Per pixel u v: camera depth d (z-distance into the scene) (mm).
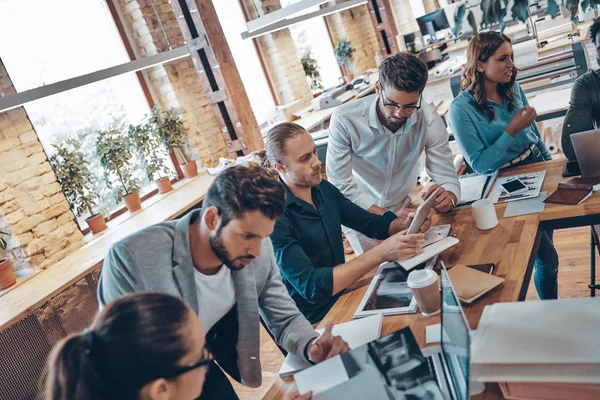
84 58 5574
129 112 5953
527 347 1083
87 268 3850
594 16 1831
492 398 1100
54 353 881
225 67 5730
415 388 1121
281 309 1732
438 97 6281
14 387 3223
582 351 1017
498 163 2633
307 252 2061
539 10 1855
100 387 859
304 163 1968
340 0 10195
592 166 2088
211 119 6676
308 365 1546
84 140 5379
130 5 5988
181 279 1443
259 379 1767
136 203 5184
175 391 917
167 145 5895
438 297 1567
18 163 4336
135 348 867
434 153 2520
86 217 5039
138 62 3791
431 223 2293
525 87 4957
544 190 2213
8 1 4895
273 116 7324
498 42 2387
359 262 1905
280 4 8516
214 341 1727
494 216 2045
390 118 2289
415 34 7926
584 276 3068
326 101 7305
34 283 3924
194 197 4914
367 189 2746
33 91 2973
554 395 1021
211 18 5629
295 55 8578
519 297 1536
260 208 1269
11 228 4211
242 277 1593
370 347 1210
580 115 2330
